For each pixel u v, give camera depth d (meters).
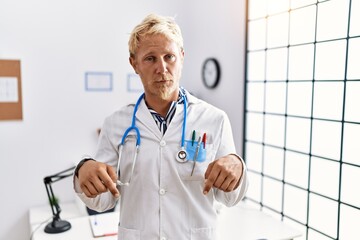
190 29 2.96
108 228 1.74
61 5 2.48
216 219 1.02
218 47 2.62
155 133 0.99
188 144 0.96
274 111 2.17
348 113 1.66
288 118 2.06
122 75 2.73
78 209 2.46
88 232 1.73
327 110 1.78
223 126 1.00
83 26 2.56
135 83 2.78
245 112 2.42
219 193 0.98
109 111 2.72
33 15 2.41
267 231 1.71
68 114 2.59
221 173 0.81
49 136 2.54
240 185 0.90
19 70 2.40
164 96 0.92
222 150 0.98
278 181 2.17
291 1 1.99
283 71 2.08
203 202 0.98
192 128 0.99
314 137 1.87
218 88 2.67
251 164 2.42
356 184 1.64
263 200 2.32
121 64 2.72
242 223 1.81
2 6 2.32
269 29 2.17
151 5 2.79
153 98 0.99
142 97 1.08
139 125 1.01
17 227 2.51
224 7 2.52
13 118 2.41
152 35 0.88
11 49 2.37
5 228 2.48
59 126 2.57
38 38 2.44
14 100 2.40
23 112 2.45
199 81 2.89
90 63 2.62
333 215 1.77
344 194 1.70
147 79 0.91
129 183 0.97
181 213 0.96
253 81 2.35
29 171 2.51
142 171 0.95
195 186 0.96
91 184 0.82
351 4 1.61
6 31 2.35
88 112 2.65
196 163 0.94
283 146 2.11
